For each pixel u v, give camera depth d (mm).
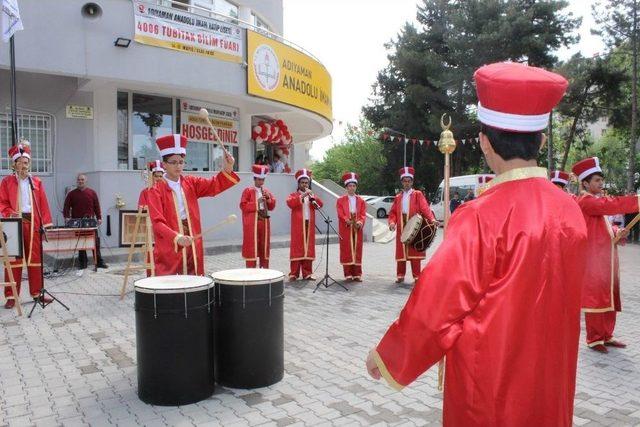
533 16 30062
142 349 4254
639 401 4457
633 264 12930
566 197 1873
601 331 5746
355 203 9984
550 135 29922
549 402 1744
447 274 1734
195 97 14633
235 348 4555
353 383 4750
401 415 4105
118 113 13312
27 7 10664
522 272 1711
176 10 12266
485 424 1725
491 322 1720
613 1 26203
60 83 12297
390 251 15102
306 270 10031
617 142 35500
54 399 4344
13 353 5480
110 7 11406
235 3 16297
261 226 9531
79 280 9461
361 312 7426
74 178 12547
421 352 1781
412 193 9680
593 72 28578
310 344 5906
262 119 18250
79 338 6008
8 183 7465
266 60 14062
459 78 31016
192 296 4207
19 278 7633
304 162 27688
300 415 4074
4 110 11734
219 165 15633
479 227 1777
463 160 34531
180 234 5008
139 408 4176
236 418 4008
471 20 31031
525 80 1749
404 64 33625
